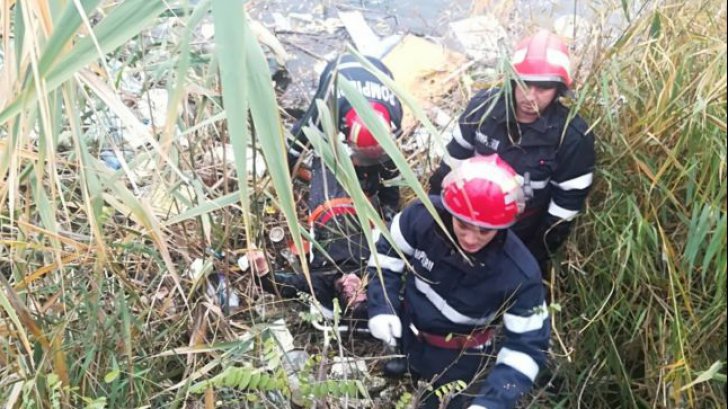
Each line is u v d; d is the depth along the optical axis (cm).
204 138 251
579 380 248
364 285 237
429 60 390
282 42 405
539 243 265
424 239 216
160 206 229
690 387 202
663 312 231
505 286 210
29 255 193
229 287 229
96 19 175
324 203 249
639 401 244
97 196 165
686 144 222
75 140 142
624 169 246
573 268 259
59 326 182
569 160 240
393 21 426
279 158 114
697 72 227
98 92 130
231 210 254
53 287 194
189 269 220
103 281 199
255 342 222
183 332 222
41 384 179
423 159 314
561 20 329
